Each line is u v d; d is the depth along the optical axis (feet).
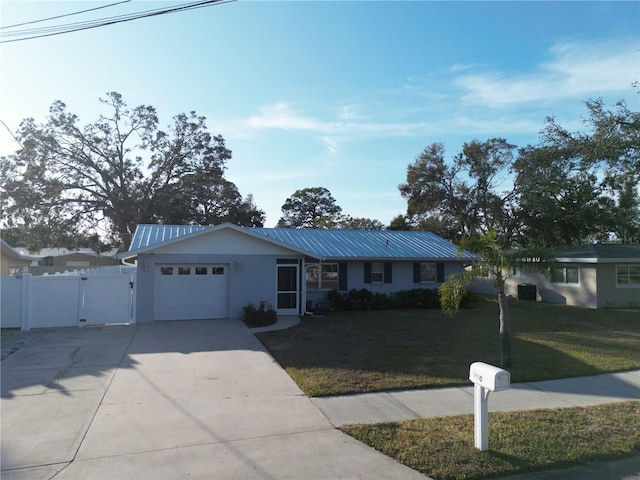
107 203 135.54
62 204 130.62
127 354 33.65
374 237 80.33
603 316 60.08
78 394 23.76
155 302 51.47
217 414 20.92
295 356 33.30
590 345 38.63
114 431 18.76
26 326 44.86
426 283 73.82
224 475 15.03
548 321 54.65
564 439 18.28
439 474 15.24
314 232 80.48
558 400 23.81
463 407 22.38
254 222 171.53
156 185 142.72
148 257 50.39
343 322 52.11
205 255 52.75
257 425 19.58
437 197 141.90
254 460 16.16
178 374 28.07
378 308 66.54
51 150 126.82
